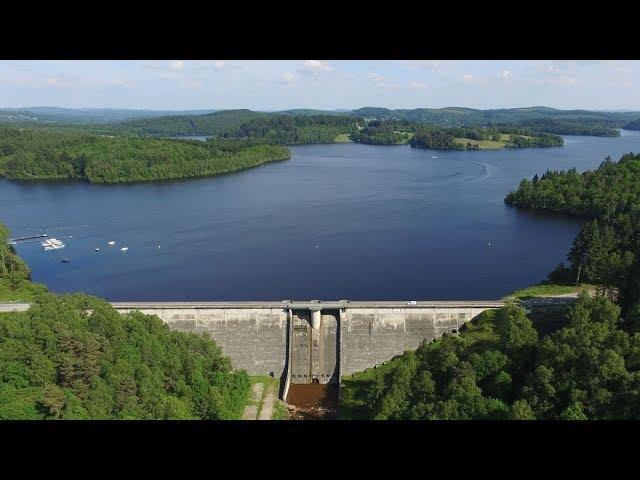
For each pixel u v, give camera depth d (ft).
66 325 364.99
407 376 389.60
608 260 472.85
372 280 622.54
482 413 313.94
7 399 310.24
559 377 319.06
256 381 467.11
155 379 372.58
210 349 445.78
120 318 418.10
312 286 608.19
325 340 488.85
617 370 299.79
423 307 483.51
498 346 394.11
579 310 382.22
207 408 380.37
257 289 602.44
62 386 332.19
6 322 363.35
